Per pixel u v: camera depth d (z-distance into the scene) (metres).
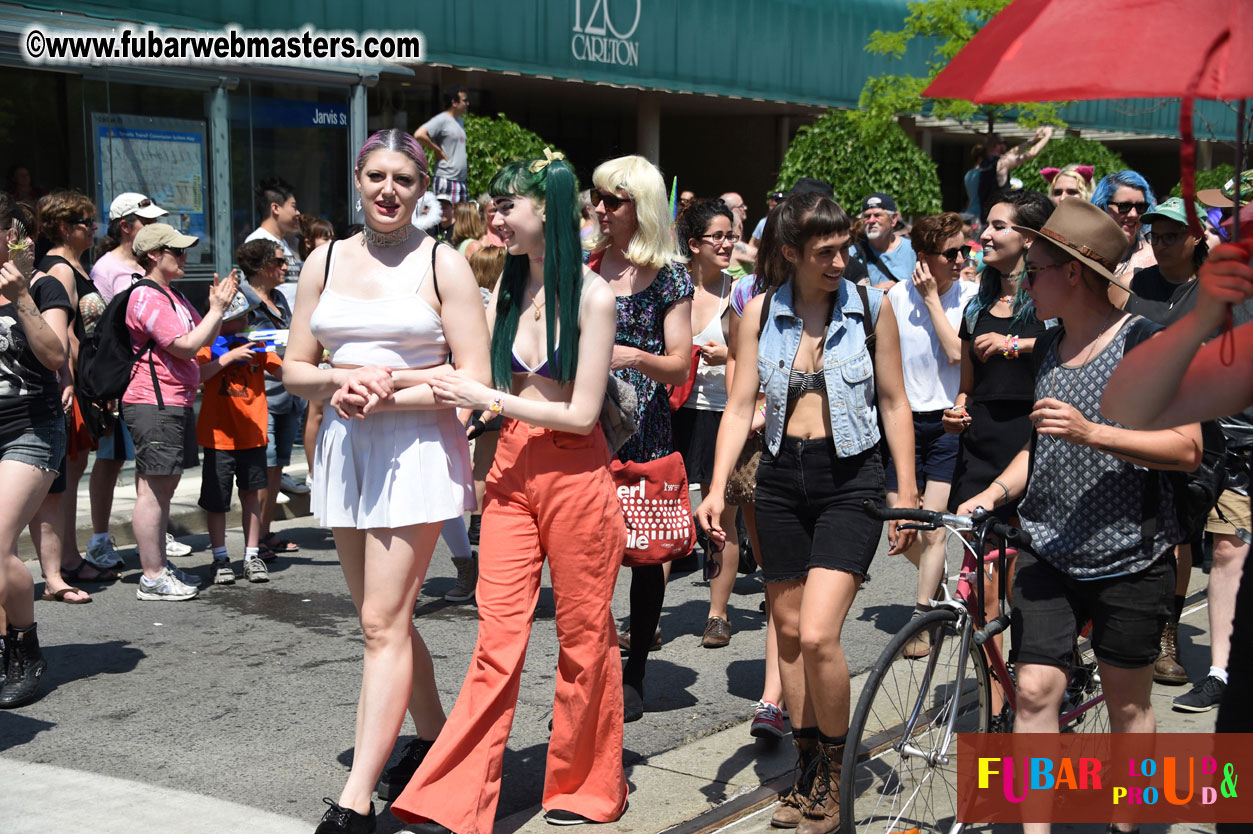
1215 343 2.62
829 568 3.62
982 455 4.79
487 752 3.56
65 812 3.79
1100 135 19.98
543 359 3.71
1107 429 3.17
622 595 6.58
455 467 3.72
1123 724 3.50
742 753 4.43
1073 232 3.32
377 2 10.77
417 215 8.48
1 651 4.88
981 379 4.81
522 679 5.19
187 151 9.19
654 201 4.55
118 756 4.27
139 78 8.86
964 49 2.39
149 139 8.98
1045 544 3.42
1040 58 2.19
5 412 4.64
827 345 3.73
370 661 3.62
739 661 5.51
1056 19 2.22
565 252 3.58
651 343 4.61
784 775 4.21
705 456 5.71
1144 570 3.35
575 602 3.70
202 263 9.32
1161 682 5.33
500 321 3.79
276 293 7.66
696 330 5.72
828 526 3.69
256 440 6.69
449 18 11.41
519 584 3.68
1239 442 4.79
